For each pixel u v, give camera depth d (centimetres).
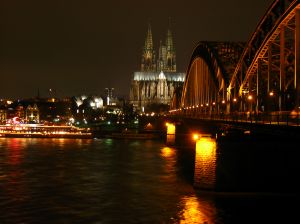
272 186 6662
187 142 16838
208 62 11894
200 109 14500
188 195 6794
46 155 13225
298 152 6606
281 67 6556
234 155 6738
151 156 12988
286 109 7131
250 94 8588
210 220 5550
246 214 5747
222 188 6769
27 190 7494
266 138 6731
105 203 6538
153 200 6669
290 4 6122
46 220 5669
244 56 9044
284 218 5578
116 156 13012
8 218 5753
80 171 9706
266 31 7531
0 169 9956
